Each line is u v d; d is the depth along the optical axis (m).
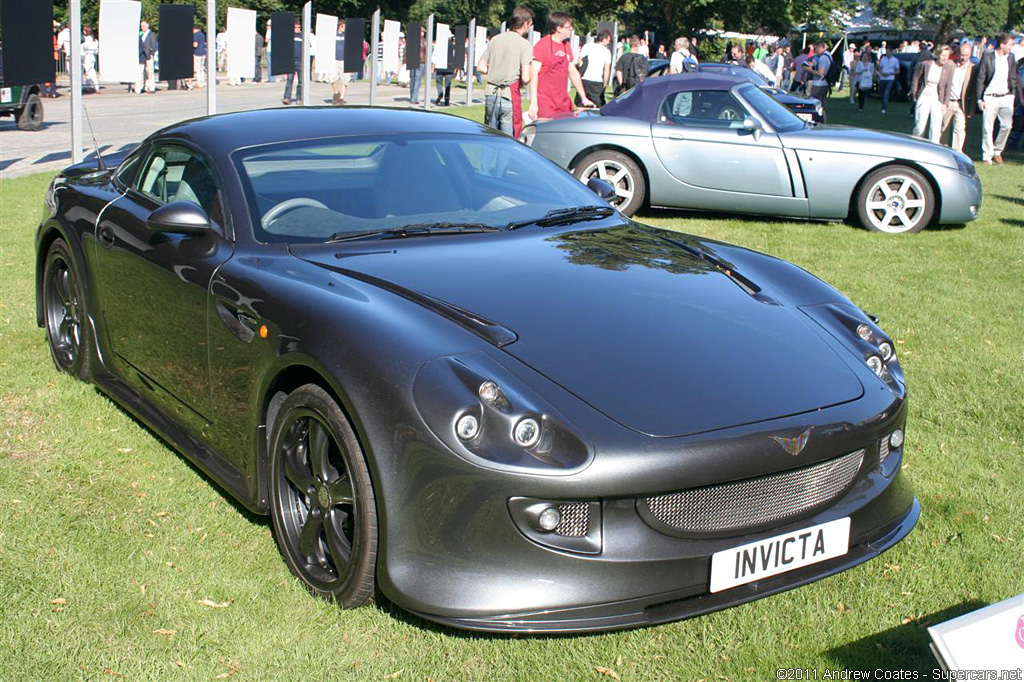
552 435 2.53
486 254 3.46
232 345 3.26
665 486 2.52
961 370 5.17
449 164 4.04
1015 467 4.01
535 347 2.81
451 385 2.57
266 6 43.25
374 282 3.13
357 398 2.66
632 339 2.93
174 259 3.63
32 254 7.12
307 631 2.76
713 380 2.80
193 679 2.54
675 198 9.30
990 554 3.28
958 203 8.85
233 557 3.15
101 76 10.38
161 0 36.56
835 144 8.95
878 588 3.06
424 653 2.68
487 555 2.53
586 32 54.56
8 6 9.57
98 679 2.53
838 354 3.13
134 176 4.30
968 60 13.64
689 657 2.70
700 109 9.25
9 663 2.58
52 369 4.86
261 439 3.15
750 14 43.28
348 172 3.84
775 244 8.29
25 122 15.58
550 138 9.47
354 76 34.31
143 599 2.90
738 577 2.65
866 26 46.53
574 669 2.63
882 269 7.48
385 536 2.63
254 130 3.99
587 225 3.96
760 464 2.62
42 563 3.08
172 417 3.81
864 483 2.93
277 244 3.44
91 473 3.76
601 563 2.53
